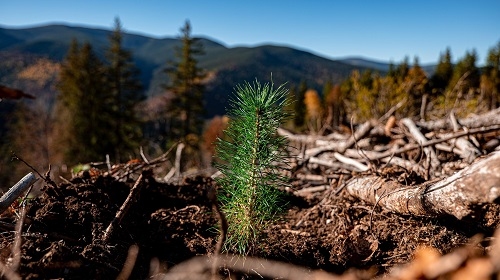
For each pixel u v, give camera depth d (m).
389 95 10.58
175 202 3.01
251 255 2.31
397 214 2.62
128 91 26.84
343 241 2.52
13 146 21.77
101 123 24.97
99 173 3.22
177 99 27.59
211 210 2.86
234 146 2.28
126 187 3.01
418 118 8.12
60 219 2.27
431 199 2.11
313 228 2.88
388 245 2.42
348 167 4.16
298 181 4.16
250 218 2.26
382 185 2.69
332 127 6.97
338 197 3.19
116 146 24.73
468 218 1.88
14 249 1.81
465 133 3.90
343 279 1.87
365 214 2.83
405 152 4.33
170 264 2.24
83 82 25.48
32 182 2.28
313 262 2.44
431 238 2.30
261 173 2.26
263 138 2.21
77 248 2.05
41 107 22.98
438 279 1.09
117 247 2.21
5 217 2.37
